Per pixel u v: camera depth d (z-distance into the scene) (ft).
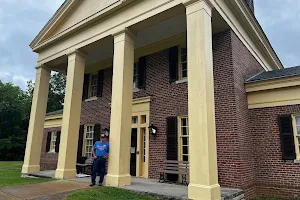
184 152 31.58
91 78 49.32
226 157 26.68
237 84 28.84
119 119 26.53
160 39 36.01
